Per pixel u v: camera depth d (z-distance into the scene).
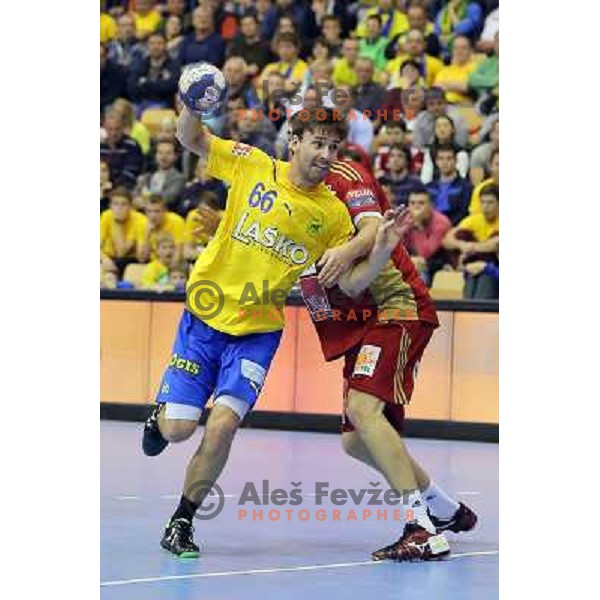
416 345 16.14
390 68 36.38
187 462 24.62
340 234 15.77
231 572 14.51
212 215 16.59
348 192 15.91
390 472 15.75
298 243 15.63
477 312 30.14
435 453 27.31
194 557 15.34
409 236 32.72
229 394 15.56
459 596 13.50
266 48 37.81
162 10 40.25
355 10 38.38
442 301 30.42
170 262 35.03
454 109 34.50
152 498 19.92
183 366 15.84
